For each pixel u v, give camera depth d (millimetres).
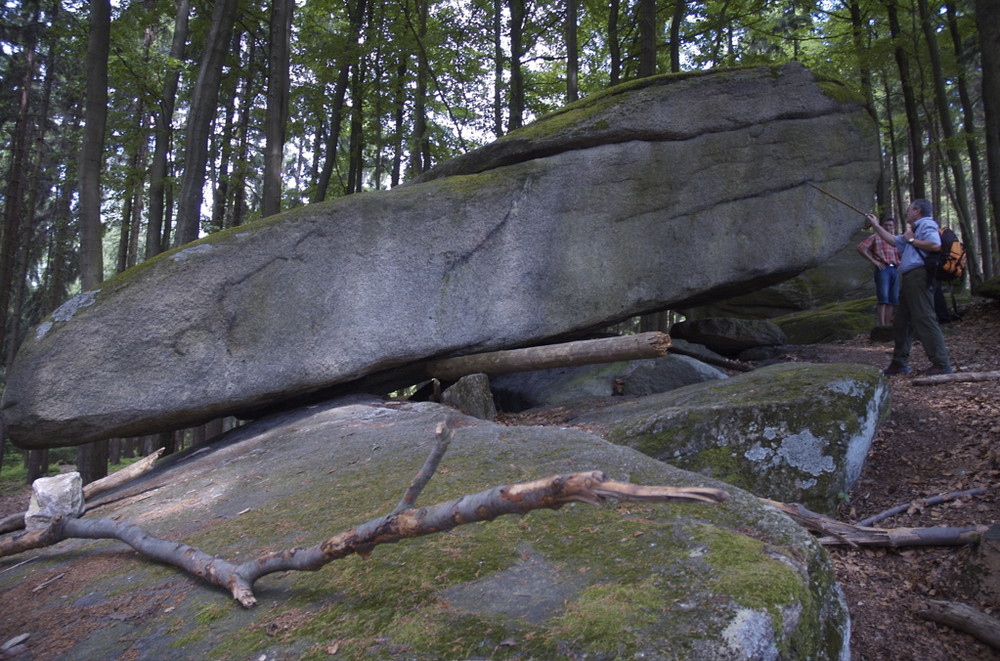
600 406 6617
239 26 14461
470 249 7277
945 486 4914
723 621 2004
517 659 1926
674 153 8070
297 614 2467
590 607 2131
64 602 3219
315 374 6547
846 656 2396
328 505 3682
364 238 6871
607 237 7789
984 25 10570
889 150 28594
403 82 16781
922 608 3816
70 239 21469
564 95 19656
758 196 8359
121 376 5855
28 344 5797
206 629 2529
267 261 6480
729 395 5531
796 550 2531
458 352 7316
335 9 16875
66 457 23609
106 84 8812
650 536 2615
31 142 19844
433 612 2258
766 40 20875
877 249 10586
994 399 6031
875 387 5492
